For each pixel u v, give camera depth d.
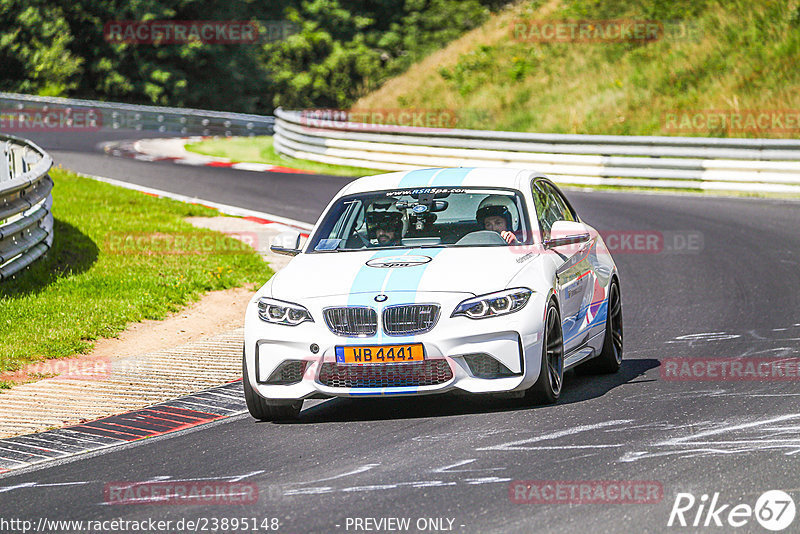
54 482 22.34
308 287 26.61
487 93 123.12
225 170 97.88
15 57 190.00
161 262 49.84
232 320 41.78
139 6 199.25
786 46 104.62
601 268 31.61
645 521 17.39
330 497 19.61
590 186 86.19
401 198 30.11
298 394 25.83
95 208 65.06
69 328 37.78
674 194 79.00
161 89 198.75
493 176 30.67
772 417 24.05
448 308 25.27
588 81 115.56
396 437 24.03
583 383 29.78
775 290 44.31
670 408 25.42
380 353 25.17
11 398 30.47
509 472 20.50
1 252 41.31
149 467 23.06
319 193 80.81
